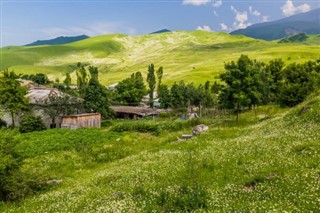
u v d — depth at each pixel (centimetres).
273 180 1786
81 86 18075
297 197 1477
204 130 4919
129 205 1775
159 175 2377
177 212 1597
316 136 2505
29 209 2256
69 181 3291
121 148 5091
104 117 11994
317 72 8994
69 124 9656
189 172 2288
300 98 7331
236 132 4134
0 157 2862
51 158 4869
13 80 9169
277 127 3531
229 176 2047
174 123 7606
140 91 16638
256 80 6512
